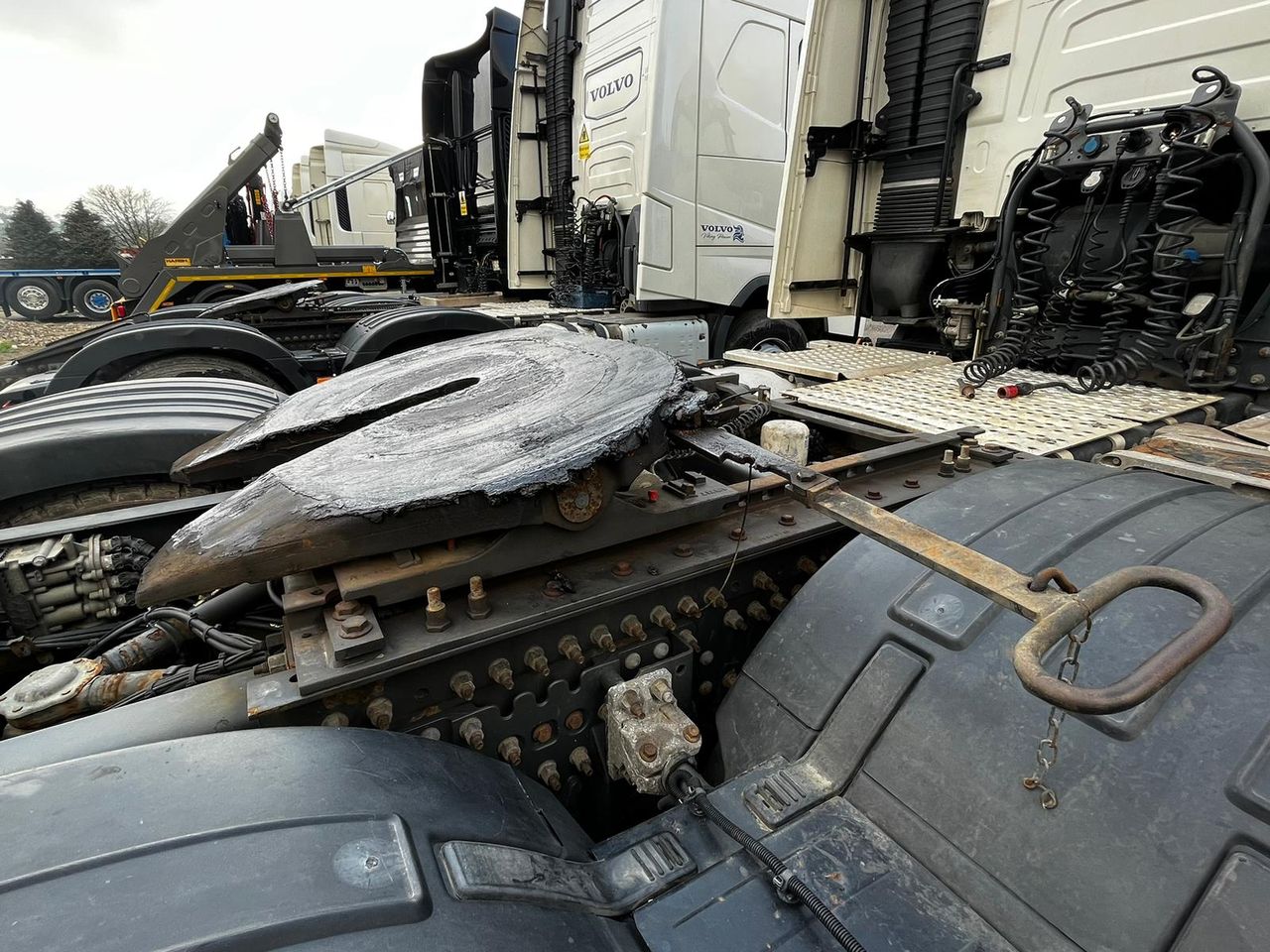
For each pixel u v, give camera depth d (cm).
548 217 762
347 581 103
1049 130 275
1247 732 77
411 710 107
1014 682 93
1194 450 195
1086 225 273
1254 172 227
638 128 541
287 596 108
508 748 114
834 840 90
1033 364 315
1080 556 110
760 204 595
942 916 80
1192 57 248
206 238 704
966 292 353
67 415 229
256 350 420
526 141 730
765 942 80
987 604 104
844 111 377
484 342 194
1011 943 77
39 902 62
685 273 567
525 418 124
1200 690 83
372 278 891
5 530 173
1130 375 268
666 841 93
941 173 337
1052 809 82
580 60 626
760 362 359
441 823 82
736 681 123
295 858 70
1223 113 225
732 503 145
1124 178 251
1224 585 95
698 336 573
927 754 94
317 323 556
